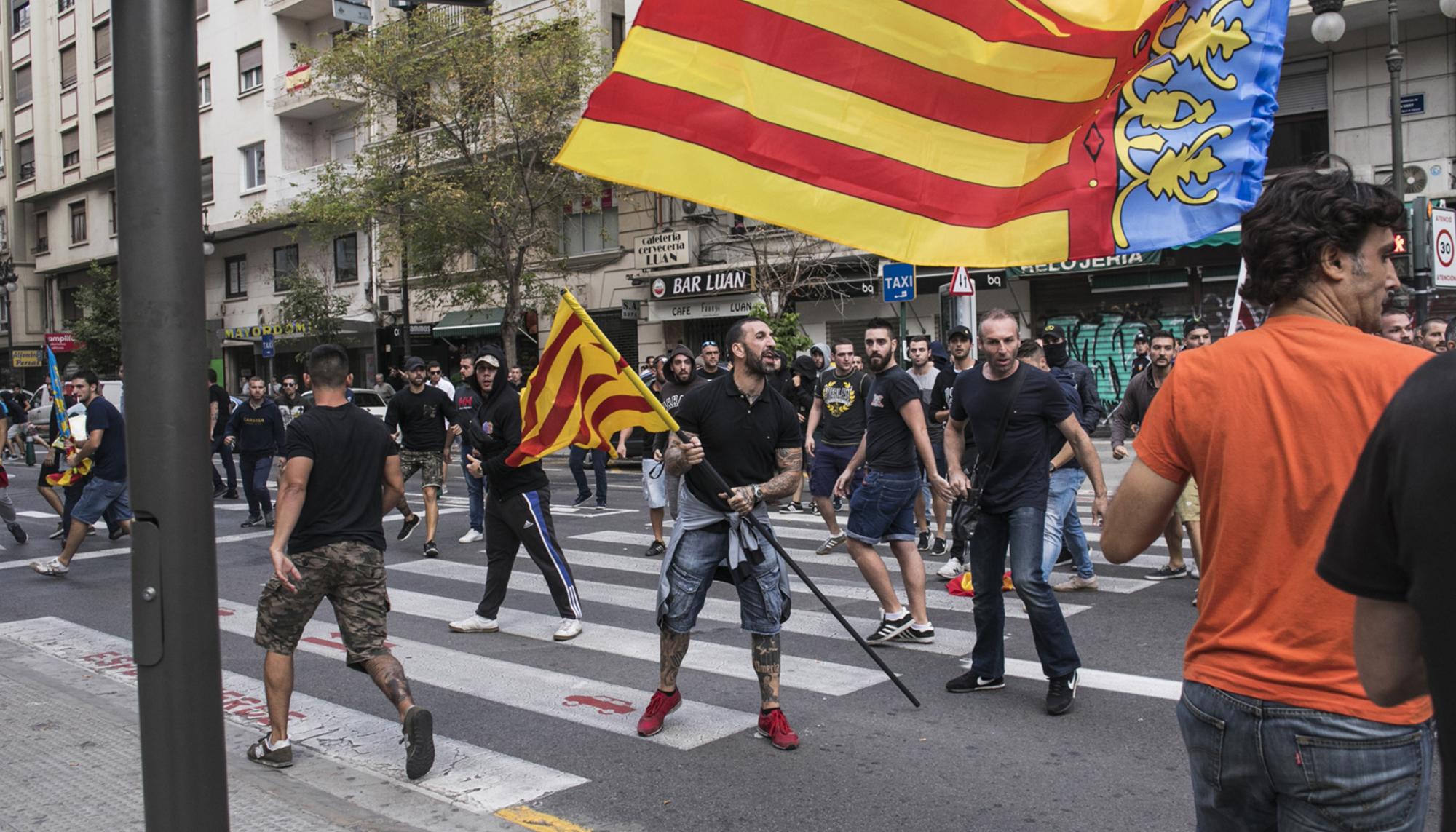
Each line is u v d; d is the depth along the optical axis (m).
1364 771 2.00
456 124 22.86
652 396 4.85
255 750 4.80
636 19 3.56
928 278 21.14
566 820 4.16
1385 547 1.57
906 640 6.74
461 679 6.17
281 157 34.12
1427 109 16.80
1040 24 3.61
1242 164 3.63
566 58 22.77
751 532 4.91
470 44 22.58
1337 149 17.53
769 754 4.85
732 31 3.57
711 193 3.57
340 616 4.77
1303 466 2.11
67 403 13.06
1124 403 8.53
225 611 8.35
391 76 22.94
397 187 24.05
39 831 3.87
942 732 5.08
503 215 22.98
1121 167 3.68
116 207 2.72
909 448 6.55
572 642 7.04
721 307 23.95
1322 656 2.05
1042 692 5.66
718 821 4.14
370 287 32.44
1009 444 5.40
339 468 4.71
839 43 3.60
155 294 2.68
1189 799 4.23
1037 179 3.70
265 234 36.47
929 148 3.68
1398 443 1.51
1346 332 2.15
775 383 12.24
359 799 4.39
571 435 5.09
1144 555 9.43
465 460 11.23
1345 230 2.16
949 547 10.21
